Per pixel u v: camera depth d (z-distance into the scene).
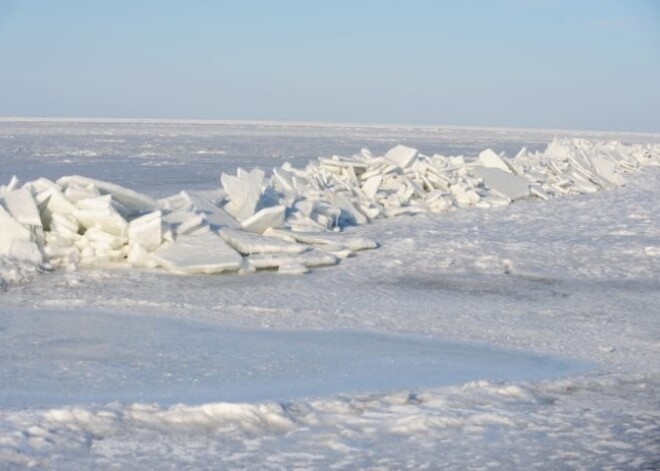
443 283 11.59
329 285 11.30
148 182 29.38
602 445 5.16
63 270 11.80
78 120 191.75
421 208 20.16
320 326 8.89
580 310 9.90
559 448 5.10
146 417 5.42
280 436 5.21
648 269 12.82
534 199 24.31
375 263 13.02
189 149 60.97
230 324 8.91
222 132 112.31
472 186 22.97
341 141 86.88
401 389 6.50
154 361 7.35
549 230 17.31
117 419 5.35
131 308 9.62
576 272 12.53
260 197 15.45
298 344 8.07
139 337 8.25
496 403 6.02
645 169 37.56
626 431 5.44
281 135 104.62
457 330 8.79
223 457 4.82
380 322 9.12
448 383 6.74
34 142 66.19
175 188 26.66
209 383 6.68
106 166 38.94
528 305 10.16
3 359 7.35
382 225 17.92
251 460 4.79
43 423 5.20
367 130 152.88
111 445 4.94
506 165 26.33
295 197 17.48
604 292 11.07
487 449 5.05
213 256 12.14
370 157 23.19
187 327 8.73
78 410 5.39
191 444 5.02
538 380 6.70
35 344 7.91
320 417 5.57
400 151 23.44
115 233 12.66
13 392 6.36
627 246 14.93
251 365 7.25
